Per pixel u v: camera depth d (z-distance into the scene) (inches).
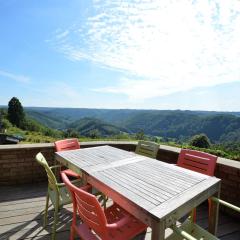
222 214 121.5
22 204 124.1
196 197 64.8
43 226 102.6
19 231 98.3
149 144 132.4
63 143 132.1
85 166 91.8
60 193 96.2
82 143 170.7
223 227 108.1
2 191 141.1
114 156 109.0
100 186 75.7
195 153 101.5
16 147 150.8
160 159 162.2
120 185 71.1
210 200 76.4
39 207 121.0
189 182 74.2
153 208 56.4
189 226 75.2
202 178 78.1
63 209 119.5
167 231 95.8
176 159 150.4
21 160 153.0
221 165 123.3
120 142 181.9
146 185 71.3
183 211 60.2
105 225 59.7
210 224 77.7
